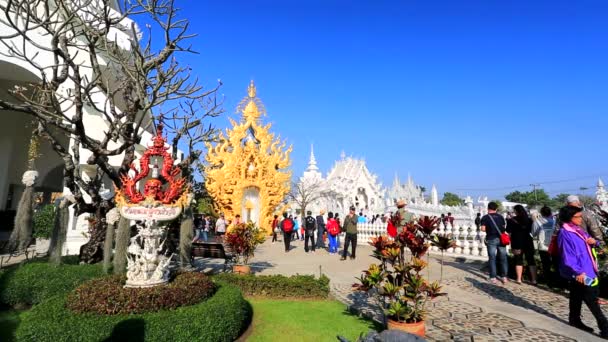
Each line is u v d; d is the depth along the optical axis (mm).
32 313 5168
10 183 18922
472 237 13859
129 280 5980
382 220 22047
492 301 7461
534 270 9109
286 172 29750
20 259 11195
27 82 14750
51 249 8180
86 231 13281
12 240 8062
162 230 6484
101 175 10547
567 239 5715
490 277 9422
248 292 8445
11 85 16250
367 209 32625
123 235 7172
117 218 7727
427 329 5684
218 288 6809
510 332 5535
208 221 28547
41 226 12344
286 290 8305
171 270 7398
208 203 29047
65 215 8477
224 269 11141
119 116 9008
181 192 6879
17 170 19203
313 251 17406
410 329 5145
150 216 6227
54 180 21500
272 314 7051
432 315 6445
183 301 5559
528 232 9312
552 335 5402
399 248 5473
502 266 9281
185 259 8539
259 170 28250
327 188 37062
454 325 5875
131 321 4777
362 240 20406
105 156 8914
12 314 7020
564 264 5703
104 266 7602
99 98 15148
